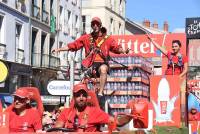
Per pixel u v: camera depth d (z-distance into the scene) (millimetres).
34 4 39281
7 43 34156
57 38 45250
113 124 5941
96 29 8164
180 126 8297
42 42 42031
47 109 24125
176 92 8289
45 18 41719
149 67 10250
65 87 12672
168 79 8320
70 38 49500
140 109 5785
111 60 8625
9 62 33344
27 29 37750
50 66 42062
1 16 33531
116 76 9062
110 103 8953
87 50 8250
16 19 35656
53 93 12539
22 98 6680
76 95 6570
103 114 6629
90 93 6820
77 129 6520
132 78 9000
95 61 8188
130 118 5973
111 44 8180
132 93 8969
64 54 45656
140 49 10484
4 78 18578
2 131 5746
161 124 8266
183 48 10109
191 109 8992
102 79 7984
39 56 40031
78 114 6594
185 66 9367
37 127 6750
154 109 8352
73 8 50969
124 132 6129
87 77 8195
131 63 9070
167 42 10219
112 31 60875
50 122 7746
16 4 35500
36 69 38844
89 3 58031
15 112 6770
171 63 9477
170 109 8289
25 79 36875
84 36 8297
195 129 8891
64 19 47688
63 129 6289
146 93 9531
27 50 37719
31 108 6844
